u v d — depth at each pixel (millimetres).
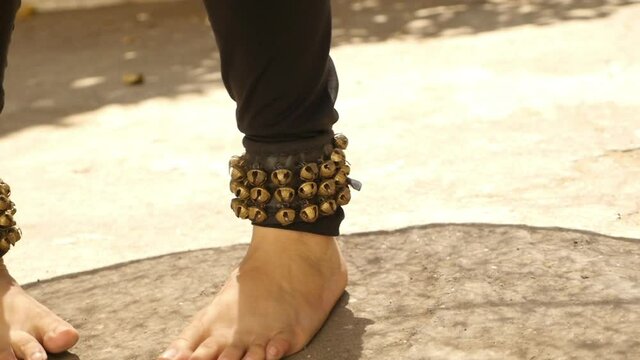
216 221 2684
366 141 3387
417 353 1688
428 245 2162
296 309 1792
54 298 2123
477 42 5180
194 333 1746
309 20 1678
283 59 1703
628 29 5094
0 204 1926
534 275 1948
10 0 1903
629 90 3736
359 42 5570
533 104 3666
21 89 5055
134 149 3645
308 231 1846
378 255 2145
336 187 1857
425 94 4051
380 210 2604
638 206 2436
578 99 3670
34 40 6727
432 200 2648
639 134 3111
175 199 2953
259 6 1655
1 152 3789
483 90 4012
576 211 2426
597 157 2900
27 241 2674
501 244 2125
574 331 1698
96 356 1814
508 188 2684
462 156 3066
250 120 1784
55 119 4309
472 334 1731
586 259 2004
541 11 5949
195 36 6379
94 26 7109
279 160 1808
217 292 2049
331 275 1895
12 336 1801
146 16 7352
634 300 1793
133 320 1958
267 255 1844
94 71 5434
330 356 1723
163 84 4918
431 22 6012
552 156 2957
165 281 2141
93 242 2607
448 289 1931
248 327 1742
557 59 4496
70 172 3391
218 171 3236
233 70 1741
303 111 1776
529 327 1731
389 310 1874
